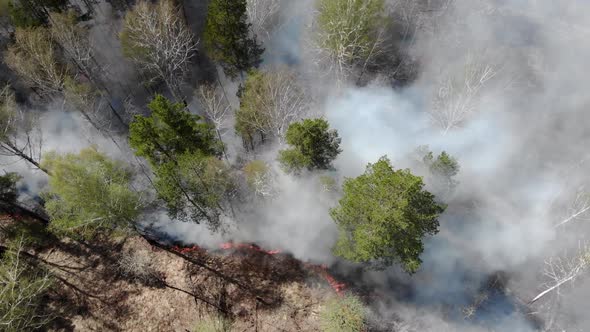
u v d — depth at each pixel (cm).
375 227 2427
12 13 3656
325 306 3231
